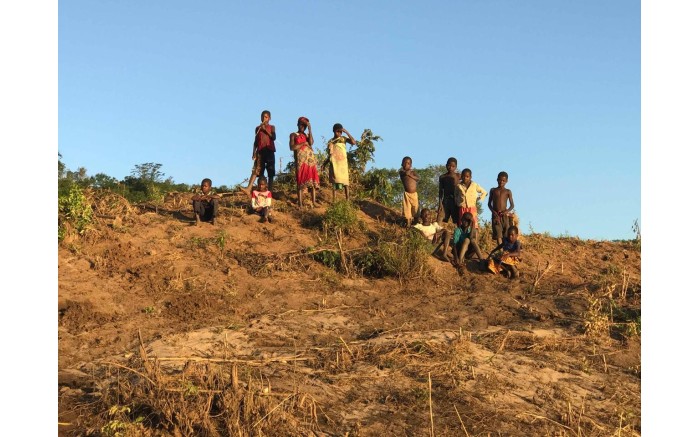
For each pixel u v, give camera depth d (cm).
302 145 1309
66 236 1032
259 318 918
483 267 1184
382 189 1487
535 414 698
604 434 675
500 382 761
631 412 720
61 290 905
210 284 995
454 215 1267
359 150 1494
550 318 995
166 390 621
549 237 1395
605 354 874
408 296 1056
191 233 1159
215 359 741
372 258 1120
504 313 998
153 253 1048
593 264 1272
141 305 916
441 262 1178
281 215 1275
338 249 1149
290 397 653
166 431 591
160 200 1355
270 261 1091
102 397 650
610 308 1017
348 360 786
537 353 861
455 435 642
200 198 1195
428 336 870
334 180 1327
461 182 1264
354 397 702
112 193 1282
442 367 778
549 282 1162
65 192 1166
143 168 1653
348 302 1012
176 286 973
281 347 828
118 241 1068
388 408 684
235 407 607
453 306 1018
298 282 1047
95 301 898
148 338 830
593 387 787
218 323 893
